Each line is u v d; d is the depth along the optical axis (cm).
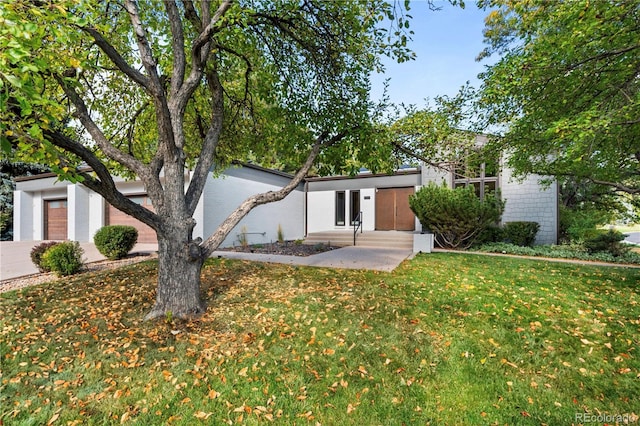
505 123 630
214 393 252
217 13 384
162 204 401
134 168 402
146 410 234
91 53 464
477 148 664
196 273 413
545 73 487
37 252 704
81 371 286
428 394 253
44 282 592
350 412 232
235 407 238
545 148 598
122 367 291
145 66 353
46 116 255
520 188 1077
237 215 447
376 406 239
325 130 520
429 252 940
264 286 525
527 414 229
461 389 258
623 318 382
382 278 576
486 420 224
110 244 820
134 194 1221
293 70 537
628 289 496
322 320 387
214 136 480
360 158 496
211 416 228
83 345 332
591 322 373
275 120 595
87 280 577
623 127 425
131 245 866
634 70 439
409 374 279
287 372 283
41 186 1377
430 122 520
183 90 425
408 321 381
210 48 444
